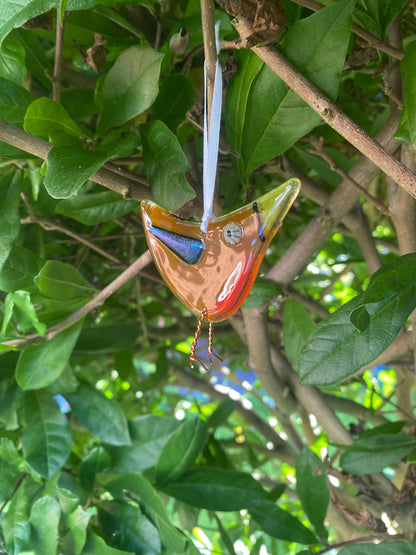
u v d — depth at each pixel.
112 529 0.46
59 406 0.49
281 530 0.45
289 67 0.30
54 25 0.41
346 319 0.33
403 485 0.45
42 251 0.50
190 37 0.38
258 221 0.28
